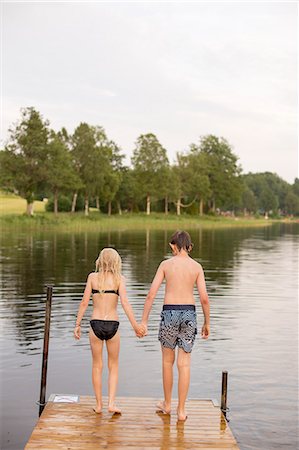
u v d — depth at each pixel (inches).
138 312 584.1
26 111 2775.6
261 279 865.5
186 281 267.9
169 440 242.5
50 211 3575.3
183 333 265.4
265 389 354.0
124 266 991.6
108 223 2723.9
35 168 2741.1
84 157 3223.4
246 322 546.3
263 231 2876.5
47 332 299.3
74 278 805.2
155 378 370.6
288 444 276.8
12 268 926.4
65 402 288.0
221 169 4421.8
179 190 3833.7
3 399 326.3
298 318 566.9
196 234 2329.0
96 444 236.1
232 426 296.7
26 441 273.4
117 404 286.2
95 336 268.4
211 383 362.9
